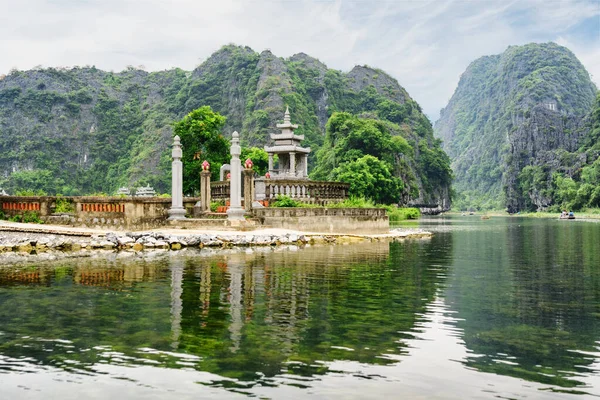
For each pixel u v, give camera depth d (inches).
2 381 460.8
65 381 460.1
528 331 620.1
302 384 452.4
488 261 1328.7
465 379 465.7
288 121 2915.8
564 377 471.2
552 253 1560.0
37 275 1005.2
